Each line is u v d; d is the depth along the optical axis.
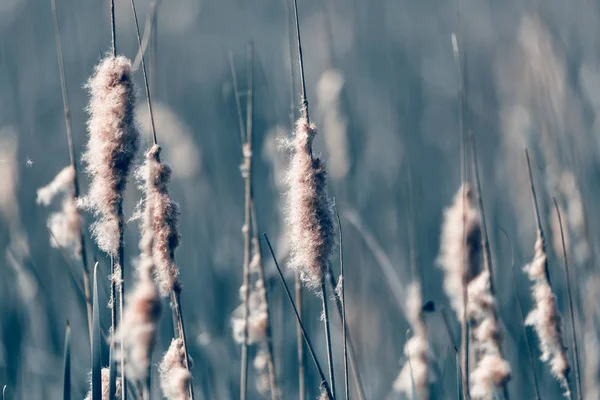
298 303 6.15
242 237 11.23
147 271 4.65
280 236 8.92
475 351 6.14
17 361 7.87
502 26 17.30
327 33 9.85
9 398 7.47
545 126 9.22
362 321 8.78
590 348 7.39
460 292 5.98
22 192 10.12
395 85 14.12
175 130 10.30
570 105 9.95
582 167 9.09
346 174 9.49
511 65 12.80
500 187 11.27
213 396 7.23
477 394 5.54
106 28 15.16
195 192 10.48
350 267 9.04
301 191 4.68
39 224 9.95
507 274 9.62
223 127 12.81
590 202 9.06
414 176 11.65
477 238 5.94
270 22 19.97
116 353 4.91
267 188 10.93
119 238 4.62
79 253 5.59
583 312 7.69
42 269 9.26
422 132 14.15
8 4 16.30
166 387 4.81
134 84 4.64
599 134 10.12
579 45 12.92
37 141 12.88
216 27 19.55
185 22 19.06
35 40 15.16
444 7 20.52
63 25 15.42
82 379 7.07
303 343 6.14
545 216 7.92
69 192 5.54
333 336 8.65
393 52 14.81
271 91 10.24
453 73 17.19
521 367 7.79
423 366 6.14
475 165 5.80
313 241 4.65
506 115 11.56
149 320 4.63
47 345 8.70
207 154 12.68
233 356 8.24
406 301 7.27
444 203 12.47
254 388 7.88
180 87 16.44
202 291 9.64
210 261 9.34
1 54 15.49
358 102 13.80
